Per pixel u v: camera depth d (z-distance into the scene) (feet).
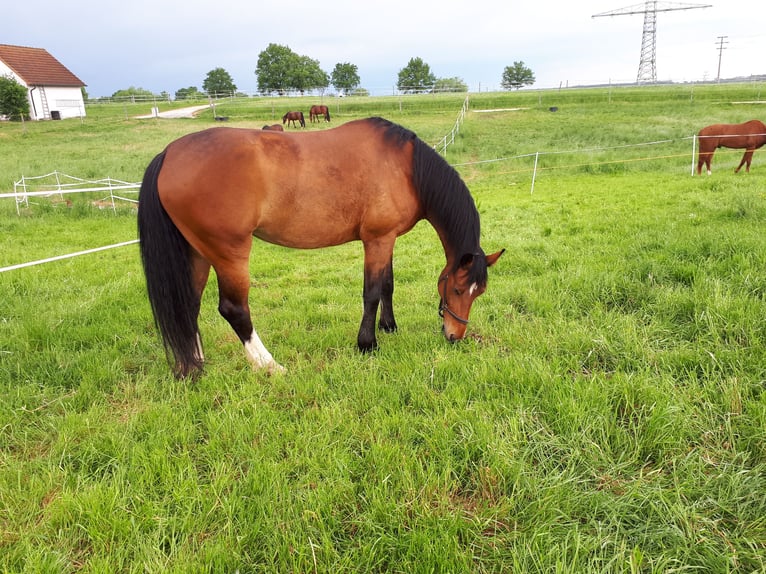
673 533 5.88
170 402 9.39
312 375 10.39
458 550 5.75
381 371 10.41
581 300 13.64
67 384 10.44
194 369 10.39
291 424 8.48
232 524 6.36
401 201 10.97
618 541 5.97
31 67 135.44
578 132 76.43
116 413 9.25
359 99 164.04
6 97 116.67
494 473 6.95
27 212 34.78
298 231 10.50
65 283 17.89
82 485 7.09
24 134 95.86
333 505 6.57
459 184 11.08
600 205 31.01
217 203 9.33
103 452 7.83
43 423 8.74
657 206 28.35
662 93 124.88
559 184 43.88
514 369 9.72
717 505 6.33
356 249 24.81
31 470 7.54
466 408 8.50
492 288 15.70
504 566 5.74
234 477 7.34
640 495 6.44
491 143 72.64
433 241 25.40
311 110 110.22
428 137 78.54
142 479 7.04
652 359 9.86
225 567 5.76
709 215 22.70
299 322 13.85
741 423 7.67
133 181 49.60
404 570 5.72
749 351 9.57
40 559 5.78
